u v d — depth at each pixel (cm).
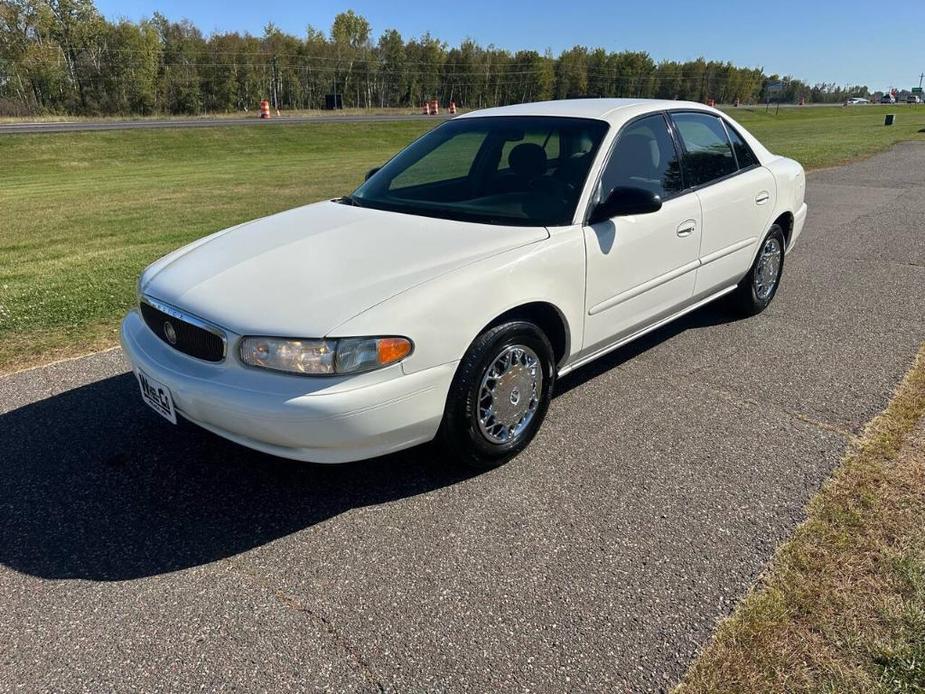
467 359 277
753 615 216
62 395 382
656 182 374
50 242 874
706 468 303
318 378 245
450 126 416
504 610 223
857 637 206
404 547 255
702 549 250
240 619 221
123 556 252
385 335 248
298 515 275
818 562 239
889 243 723
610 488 290
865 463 301
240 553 253
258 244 318
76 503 283
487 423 295
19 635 215
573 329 327
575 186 332
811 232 786
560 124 366
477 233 308
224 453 321
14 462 314
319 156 2706
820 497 277
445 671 199
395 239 306
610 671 198
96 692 194
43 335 477
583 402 370
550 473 303
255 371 252
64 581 239
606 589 231
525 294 292
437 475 302
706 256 414
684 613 219
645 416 353
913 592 223
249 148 3144
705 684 192
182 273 300
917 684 189
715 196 411
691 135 411
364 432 253
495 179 357
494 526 267
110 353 443
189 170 2064
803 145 1912
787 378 394
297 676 199
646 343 457
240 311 258
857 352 430
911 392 368
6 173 2362
